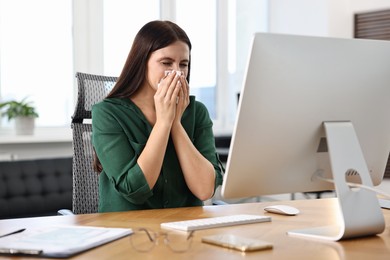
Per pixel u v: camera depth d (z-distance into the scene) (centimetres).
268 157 117
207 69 485
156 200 165
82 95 197
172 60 162
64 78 378
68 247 101
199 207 160
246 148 114
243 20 508
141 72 167
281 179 122
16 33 353
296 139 118
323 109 118
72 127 199
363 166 120
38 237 111
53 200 301
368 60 121
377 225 117
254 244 105
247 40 513
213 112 493
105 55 400
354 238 117
